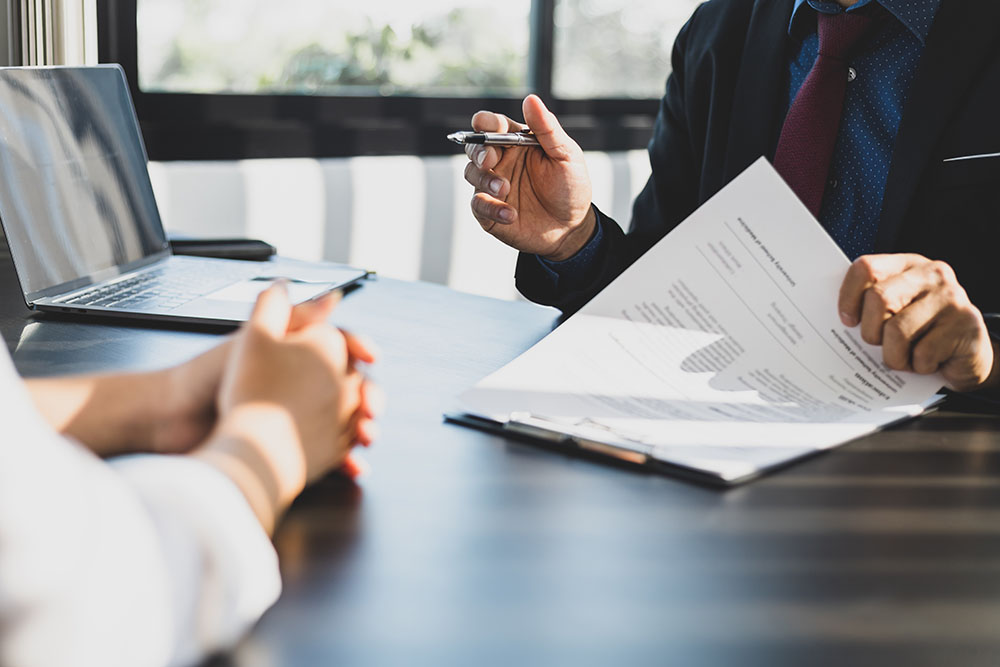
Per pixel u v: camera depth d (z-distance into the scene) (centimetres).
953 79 115
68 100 121
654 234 142
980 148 114
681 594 51
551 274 119
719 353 82
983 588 52
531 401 77
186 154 231
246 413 54
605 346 84
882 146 123
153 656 39
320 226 246
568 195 112
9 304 113
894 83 122
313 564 52
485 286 284
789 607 50
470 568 53
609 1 316
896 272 81
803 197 126
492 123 107
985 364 81
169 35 233
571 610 49
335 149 257
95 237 121
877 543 58
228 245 149
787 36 132
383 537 56
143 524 40
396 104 274
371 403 63
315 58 259
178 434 61
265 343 57
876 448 75
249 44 247
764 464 68
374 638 45
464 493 63
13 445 37
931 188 117
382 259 260
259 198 235
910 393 82
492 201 109
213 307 108
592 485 65
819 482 67
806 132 126
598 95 319
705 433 73
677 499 63
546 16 299
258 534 46
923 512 63
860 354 82
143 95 229
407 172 262
